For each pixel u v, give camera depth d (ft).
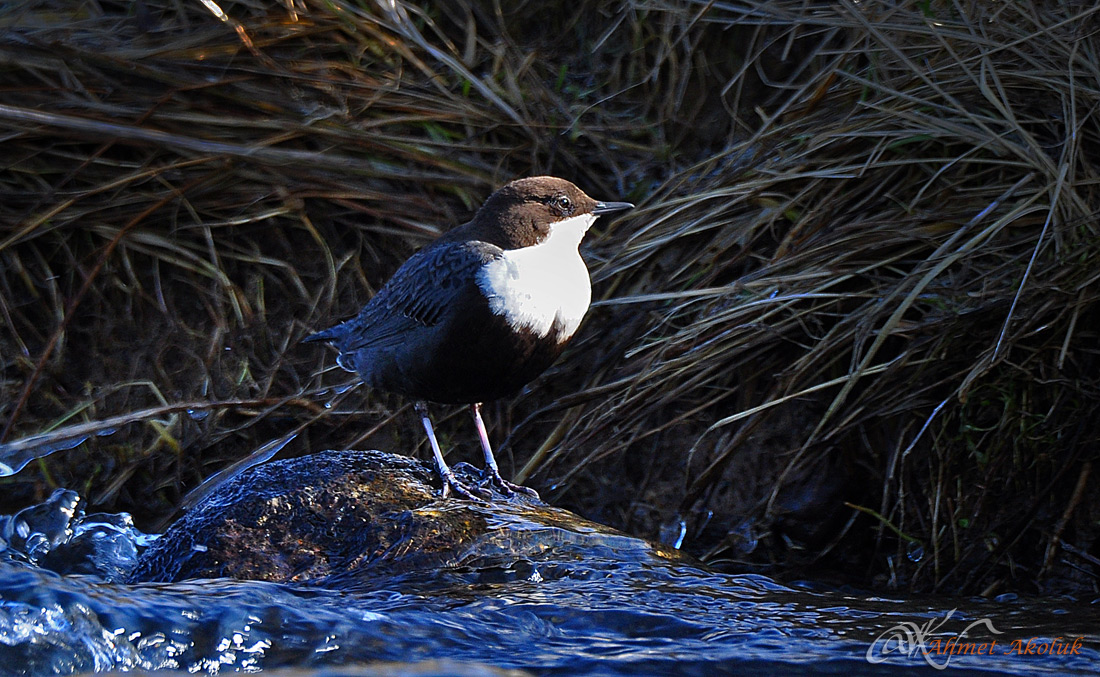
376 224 34.37
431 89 36.32
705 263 31.86
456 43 37.99
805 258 30.25
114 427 30.91
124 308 32.96
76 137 32.89
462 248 25.18
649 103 36.68
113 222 33.27
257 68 34.55
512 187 26.45
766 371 30.42
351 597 20.10
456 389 26.03
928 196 30.48
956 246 29.07
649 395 30.19
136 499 31.27
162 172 33.60
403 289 26.04
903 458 27.40
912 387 28.30
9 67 33.12
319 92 34.99
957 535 27.63
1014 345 27.73
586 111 36.47
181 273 33.40
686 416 30.01
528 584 21.44
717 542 29.60
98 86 33.60
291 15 35.27
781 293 29.99
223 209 33.81
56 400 31.83
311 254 34.04
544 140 35.58
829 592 23.21
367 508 23.38
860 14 31.07
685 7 36.68
